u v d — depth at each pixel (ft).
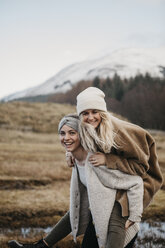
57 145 80.74
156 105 136.36
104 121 7.99
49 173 37.47
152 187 8.61
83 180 8.88
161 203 23.15
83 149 8.59
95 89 8.36
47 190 29.27
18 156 54.70
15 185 31.17
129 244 8.63
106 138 7.88
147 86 191.42
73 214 9.15
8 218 19.47
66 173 38.14
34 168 40.09
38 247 9.78
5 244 13.51
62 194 27.63
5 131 100.22
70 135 8.48
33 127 112.27
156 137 86.79
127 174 8.09
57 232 9.80
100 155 8.11
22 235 15.51
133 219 7.86
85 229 9.37
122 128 8.30
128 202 8.02
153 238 14.83
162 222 18.44
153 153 8.71
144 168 8.42
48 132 109.60
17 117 125.39
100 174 8.13
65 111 138.00
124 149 8.02
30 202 24.08
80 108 8.11
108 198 8.02
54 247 12.97
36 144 81.82
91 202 8.09
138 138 8.44
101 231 7.97
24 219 19.45
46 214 20.90
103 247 8.00
